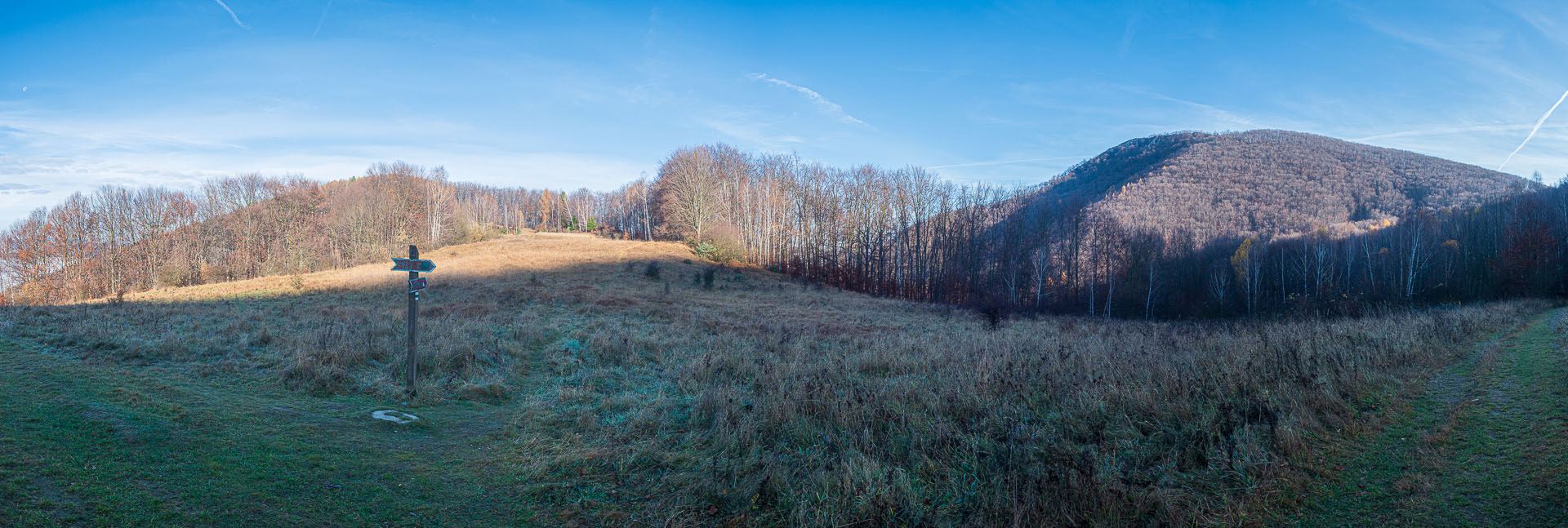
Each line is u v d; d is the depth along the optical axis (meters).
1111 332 22.36
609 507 6.83
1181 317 51.06
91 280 55.62
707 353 15.35
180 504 6.00
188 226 63.19
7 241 54.47
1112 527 5.64
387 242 65.25
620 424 9.93
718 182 76.50
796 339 19.12
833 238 64.50
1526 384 8.74
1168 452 7.24
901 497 6.42
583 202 127.38
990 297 56.16
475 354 14.70
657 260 50.91
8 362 10.91
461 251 60.22
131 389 9.67
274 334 15.76
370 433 8.99
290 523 5.88
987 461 7.07
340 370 12.09
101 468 6.55
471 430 9.78
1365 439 7.27
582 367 15.12
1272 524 5.61
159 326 15.96
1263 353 11.29
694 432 9.34
